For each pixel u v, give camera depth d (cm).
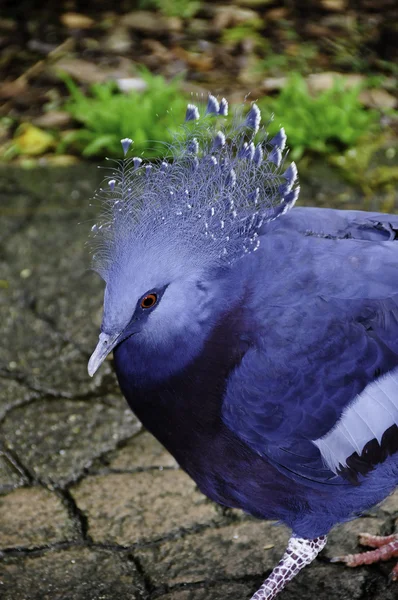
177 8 1573
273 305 636
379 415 646
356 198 1229
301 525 695
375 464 662
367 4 1572
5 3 1575
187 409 647
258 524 793
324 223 693
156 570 753
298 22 1555
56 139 1348
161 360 641
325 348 633
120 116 1310
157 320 633
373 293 643
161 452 870
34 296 1081
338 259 648
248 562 758
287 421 643
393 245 666
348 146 1326
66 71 1448
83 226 1197
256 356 634
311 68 1461
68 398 938
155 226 627
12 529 789
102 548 773
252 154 643
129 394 675
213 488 700
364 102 1399
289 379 634
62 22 1552
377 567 752
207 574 748
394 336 643
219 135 642
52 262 1137
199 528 790
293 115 1327
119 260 630
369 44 1506
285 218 684
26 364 984
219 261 637
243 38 1518
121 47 1499
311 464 657
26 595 731
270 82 1425
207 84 1421
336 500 682
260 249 651
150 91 1369
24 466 855
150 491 827
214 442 659
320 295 638
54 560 762
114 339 636
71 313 1058
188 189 633
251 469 669
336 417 644
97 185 1272
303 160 1309
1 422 906
